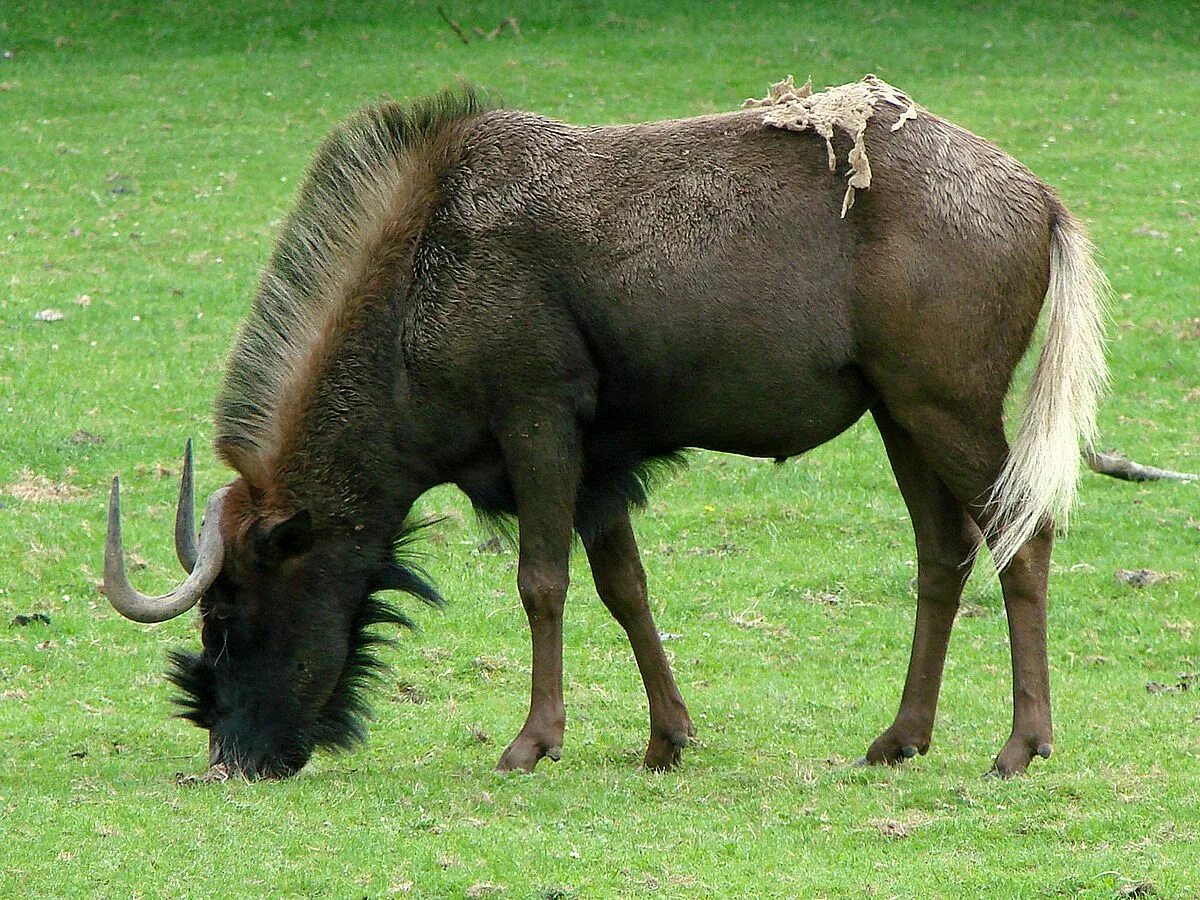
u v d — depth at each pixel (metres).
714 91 72.12
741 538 35.44
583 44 80.00
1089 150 64.44
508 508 23.09
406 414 22.41
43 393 40.97
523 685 28.20
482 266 21.86
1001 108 70.19
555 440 21.98
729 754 24.39
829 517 36.25
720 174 21.95
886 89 22.64
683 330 21.72
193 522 22.05
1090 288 22.14
